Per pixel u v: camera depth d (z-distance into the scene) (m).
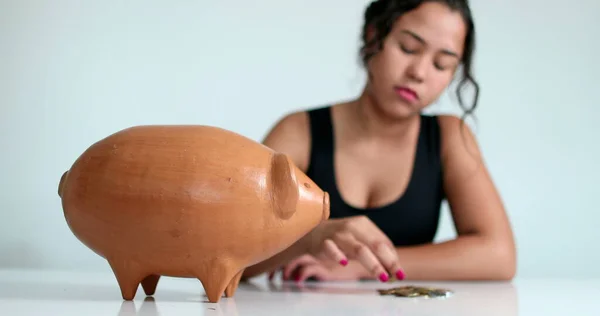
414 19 1.03
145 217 0.59
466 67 1.18
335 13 1.98
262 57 1.96
